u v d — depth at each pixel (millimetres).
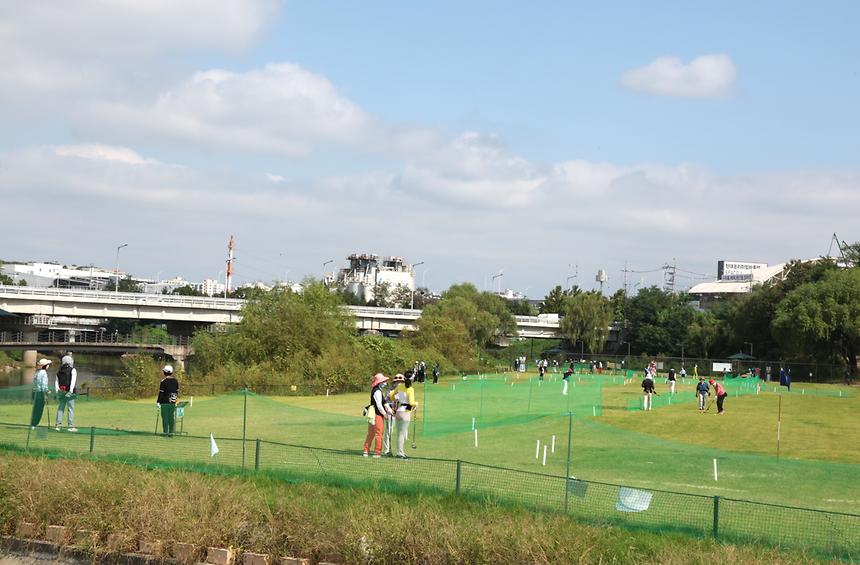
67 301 109438
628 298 177875
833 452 34969
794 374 106812
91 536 17344
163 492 18281
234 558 16516
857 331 103875
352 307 135875
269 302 75750
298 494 19000
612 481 22953
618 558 15430
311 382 68062
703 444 36812
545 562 15047
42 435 26234
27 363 120625
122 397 55500
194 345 78938
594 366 118875
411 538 15914
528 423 39219
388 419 25781
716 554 15250
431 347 104938
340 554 16156
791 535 16891
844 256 138625
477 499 18812
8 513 18094
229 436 30578
